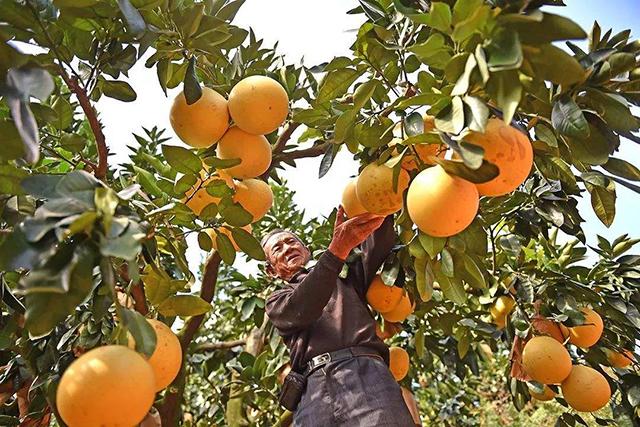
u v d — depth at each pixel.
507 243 3.30
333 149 2.49
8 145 1.60
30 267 1.30
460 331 3.64
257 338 5.20
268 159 2.47
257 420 5.16
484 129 1.43
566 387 3.08
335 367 2.81
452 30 1.47
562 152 2.04
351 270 3.22
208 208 2.17
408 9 1.90
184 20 2.20
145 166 4.25
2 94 1.41
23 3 1.92
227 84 2.82
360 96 2.12
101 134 2.18
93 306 1.81
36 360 2.80
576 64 1.33
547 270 3.35
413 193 1.77
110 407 1.34
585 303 3.37
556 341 3.08
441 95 1.59
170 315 2.04
